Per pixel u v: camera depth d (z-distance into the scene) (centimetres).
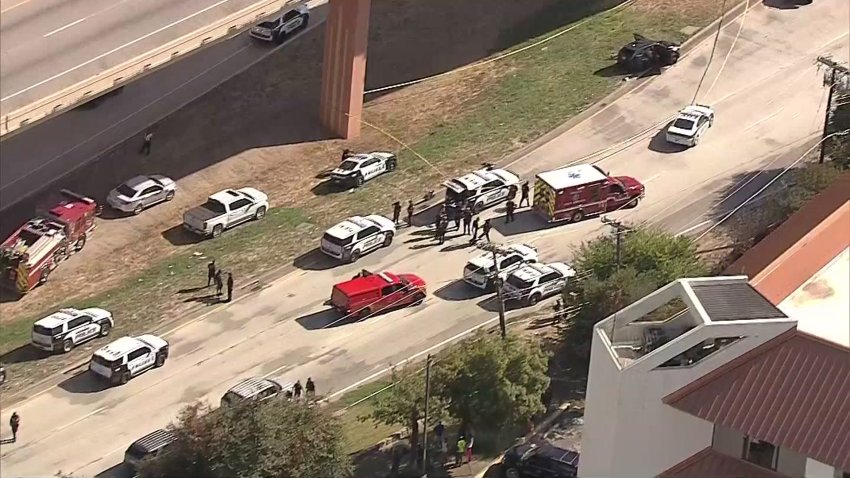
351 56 10256
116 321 8669
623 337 5803
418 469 7119
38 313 8825
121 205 9669
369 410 7738
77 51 8244
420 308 8725
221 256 9275
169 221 9688
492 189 9562
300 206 9838
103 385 8094
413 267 9100
